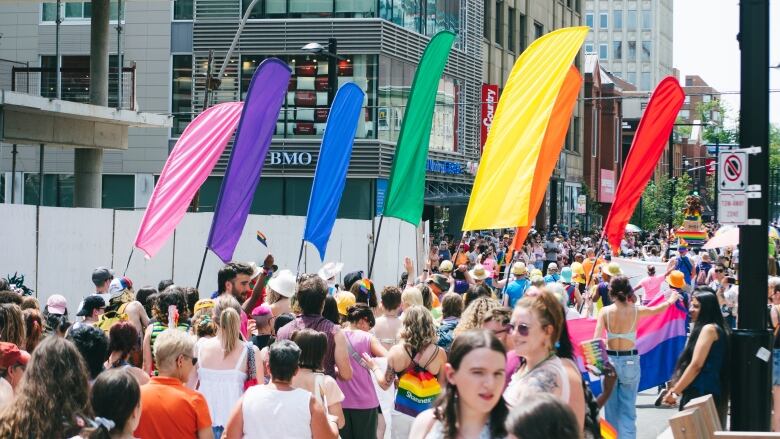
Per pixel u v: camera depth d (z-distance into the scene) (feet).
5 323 42.29
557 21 346.13
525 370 30.76
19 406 29.99
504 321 38.29
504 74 289.94
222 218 75.51
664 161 607.37
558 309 30.37
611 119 433.89
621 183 78.33
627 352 59.82
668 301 73.67
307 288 49.34
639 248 271.28
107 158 215.51
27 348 45.93
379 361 50.01
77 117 147.54
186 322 53.67
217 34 208.95
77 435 30.09
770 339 47.80
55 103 138.82
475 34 256.52
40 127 144.36
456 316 54.24
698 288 53.78
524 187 64.39
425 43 227.20
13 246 100.58
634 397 60.08
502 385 24.44
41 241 104.01
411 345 48.32
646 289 105.19
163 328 52.60
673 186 380.99
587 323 63.87
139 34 212.43
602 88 432.66
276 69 76.43
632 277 134.21
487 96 257.34
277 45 207.51
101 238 111.24
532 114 65.21
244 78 209.77
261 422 37.55
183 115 209.97
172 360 37.09
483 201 65.62
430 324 48.60
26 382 30.32
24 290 101.65
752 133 46.93
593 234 322.14
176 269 119.85
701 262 146.30
